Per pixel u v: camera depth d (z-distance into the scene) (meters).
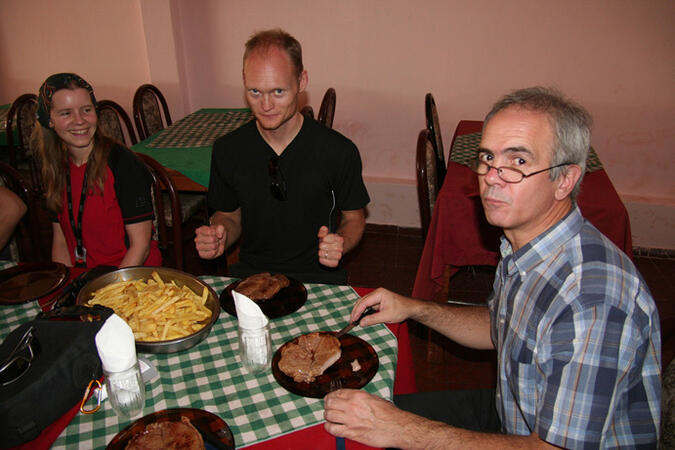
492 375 2.34
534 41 3.25
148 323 1.17
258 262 1.95
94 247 1.86
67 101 1.61
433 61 3.44
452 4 3.26
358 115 3.71
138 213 1.80
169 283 1.34
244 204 1.85
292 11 3.49
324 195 1.82
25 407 0.90
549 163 0.96
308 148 1.74
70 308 1.13
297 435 0.95
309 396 1.03
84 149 1.75
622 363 0.86
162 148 2.86
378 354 1.16
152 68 3.74
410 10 3.33
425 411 1.44
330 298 1.38
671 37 3.05
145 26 3.60
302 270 1.92
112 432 0.95
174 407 1.00
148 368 1.10
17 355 0.94
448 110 3.57
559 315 0.93
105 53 3.86
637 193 3.48
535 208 1.00
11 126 3.26
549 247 1.01
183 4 3.61
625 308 0.88
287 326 1.26
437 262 2.21
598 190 2.13
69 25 3.81
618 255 0.97
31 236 2.12
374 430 0.95
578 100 3.33
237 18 3.59
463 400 1.47
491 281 3.10
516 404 1.11
